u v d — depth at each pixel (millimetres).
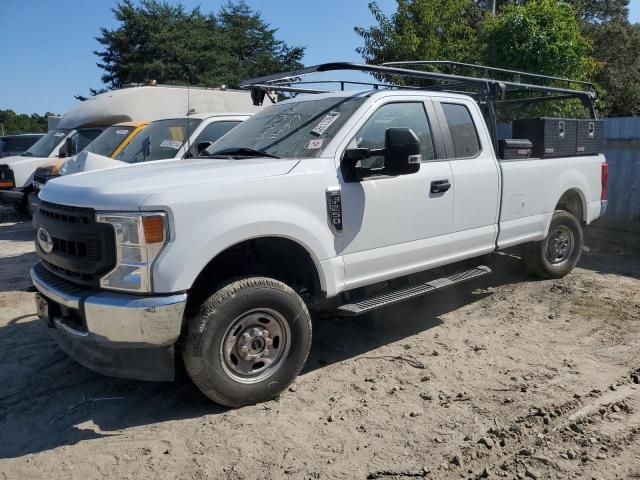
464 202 5250
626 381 4281
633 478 3143
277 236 3930
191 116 8391
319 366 4641
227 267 4164
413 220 4797
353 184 4367
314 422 3746
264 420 3773
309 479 3164
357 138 4535
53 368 4609
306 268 4312
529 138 6402
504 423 3691
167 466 3303
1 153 18234
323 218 4184
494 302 6199
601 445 3457
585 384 4230
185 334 3682
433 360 4699
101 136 9672
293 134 4684
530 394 4074
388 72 4824
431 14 13836
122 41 39281
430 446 3457
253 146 4789
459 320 5684
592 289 6613
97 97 12039
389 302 4586
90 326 3598
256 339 3908
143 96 11266
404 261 4793
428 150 5066
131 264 3514
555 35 10641
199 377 3695
